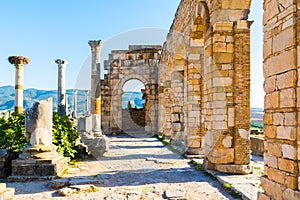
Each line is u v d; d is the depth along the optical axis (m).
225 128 8.40
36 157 8.20
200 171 8.72
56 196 6.39
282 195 4.51
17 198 6.26
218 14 8.43
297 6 4.27
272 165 4.85
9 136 9.49
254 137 12.76
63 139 10.41
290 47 4.36
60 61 19.73
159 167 8.80
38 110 8.53
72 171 8.82
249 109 8.38
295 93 4.30
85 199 6.14
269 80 4.96
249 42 8.49
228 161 8.28
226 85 8.46
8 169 8.27
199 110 11.22
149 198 6.19
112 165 8.34
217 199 6.11
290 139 4.36
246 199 5.87
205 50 9.20
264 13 5.14
